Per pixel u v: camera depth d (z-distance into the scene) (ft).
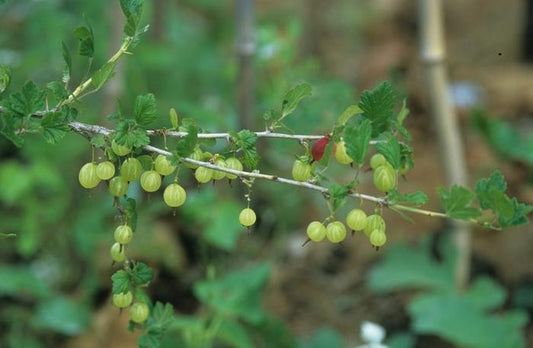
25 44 14.83
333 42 20.88
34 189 12.82
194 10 21.08
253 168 4.94
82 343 11.26
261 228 13.53
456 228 11.94
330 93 12.41
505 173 14.23
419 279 11.74
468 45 19.76
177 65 15.65
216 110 13.61
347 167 13.82
